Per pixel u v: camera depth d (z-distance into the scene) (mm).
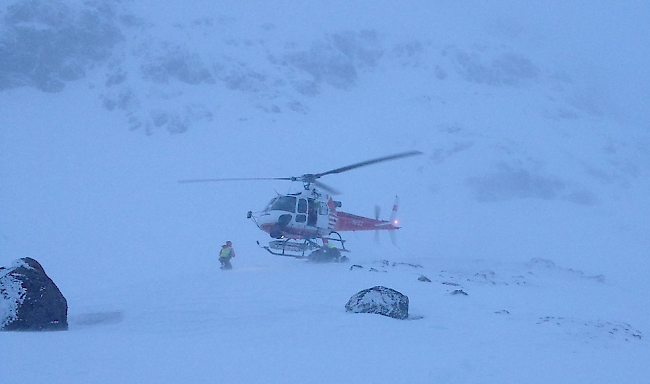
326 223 17719
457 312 9391
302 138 64188
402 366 5582
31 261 8219
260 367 5461
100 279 28438
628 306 12766
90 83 73875
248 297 10633
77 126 64000
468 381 5133
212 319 8695
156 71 73688
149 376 5008
